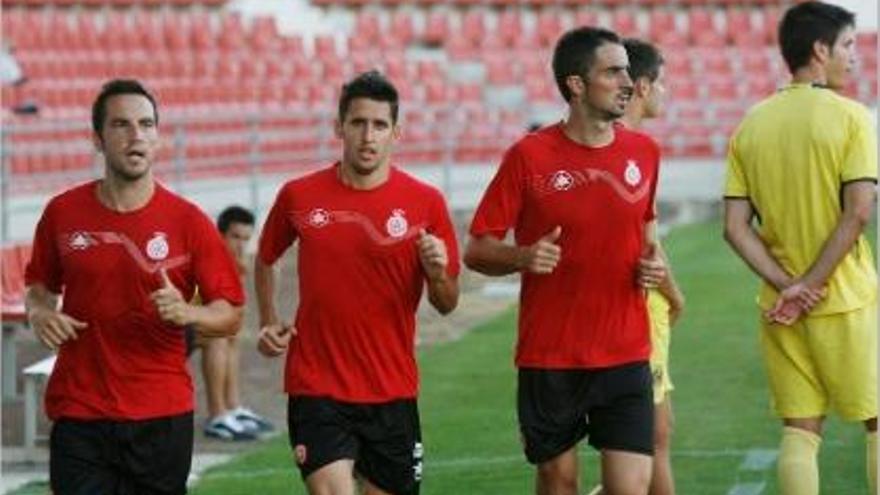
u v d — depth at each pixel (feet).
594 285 75.36
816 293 77.20
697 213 262.67
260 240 75.97
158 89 269.85
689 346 153.17
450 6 322.14
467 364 147.84
